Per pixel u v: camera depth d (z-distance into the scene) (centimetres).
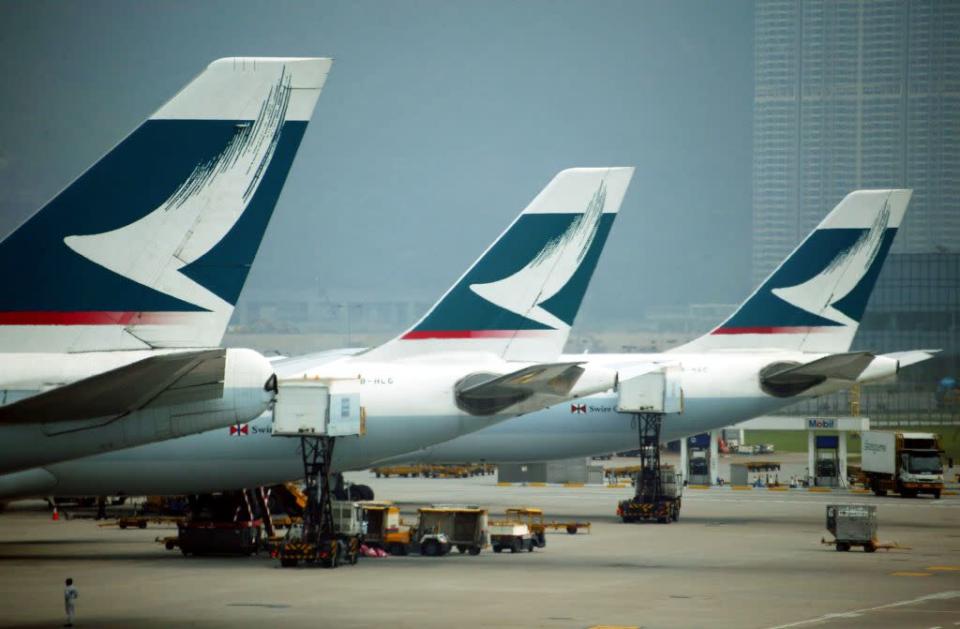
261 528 16588
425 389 15825
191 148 9144
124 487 14788
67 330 9050
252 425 15025
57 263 9050
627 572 14050
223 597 11956
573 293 16562
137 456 14688
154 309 9119
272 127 9206
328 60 9219
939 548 16712
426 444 15838
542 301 16500
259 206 9206
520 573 13925
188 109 9150
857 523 16238
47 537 17638
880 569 14438
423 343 16238
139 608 11281
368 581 13175
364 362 16100
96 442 8862
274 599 11850
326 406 14650
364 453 15612
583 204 16575
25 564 14525
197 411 9012
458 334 16325
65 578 13275
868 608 11519
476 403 15875
